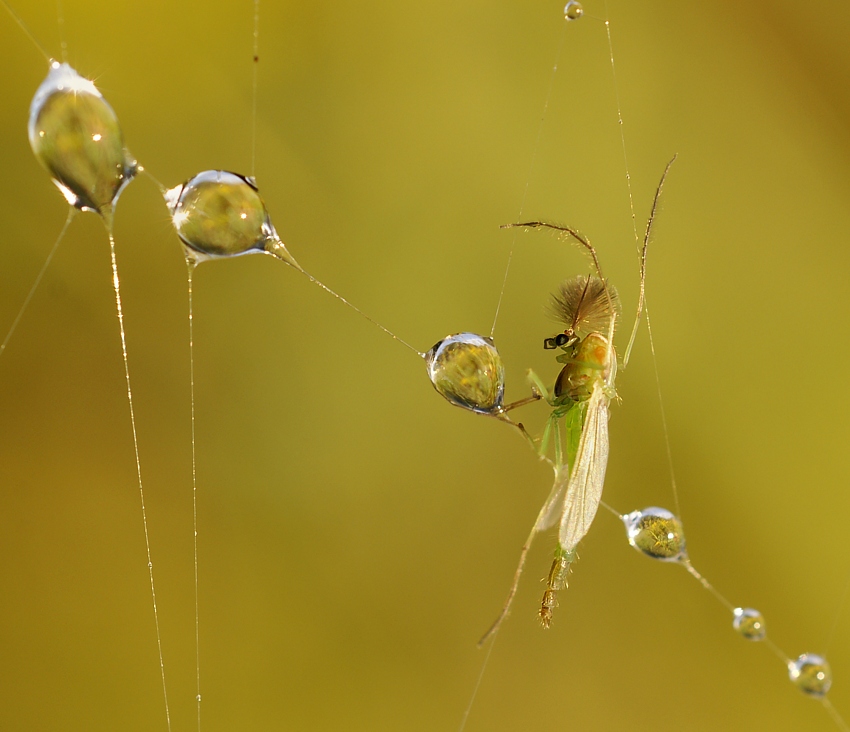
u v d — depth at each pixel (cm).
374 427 12
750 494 12
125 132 12
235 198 11
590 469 12
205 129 12
